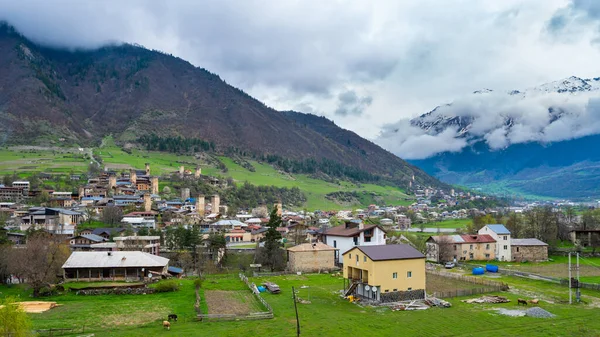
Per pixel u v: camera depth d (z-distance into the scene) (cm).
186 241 15562
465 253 15225
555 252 16275
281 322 7219
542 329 6994
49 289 9112
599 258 15262
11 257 10225
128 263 10544
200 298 8781
